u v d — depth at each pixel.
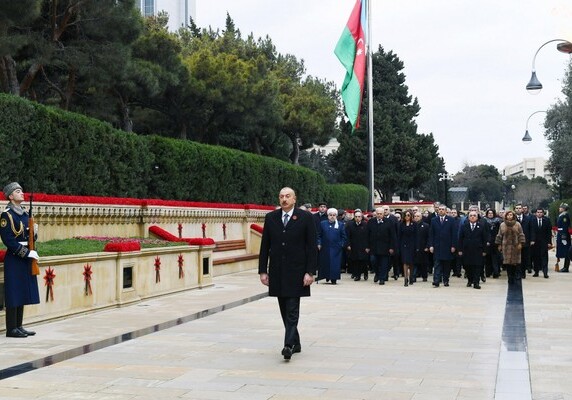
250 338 11.16
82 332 11.77
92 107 29.77
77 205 17.64
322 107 51.78
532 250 23.66
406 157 62.81
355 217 22.44
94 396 7.44
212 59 35.94
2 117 16.34
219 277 23.27
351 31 32.00
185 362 9.24
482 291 18.86
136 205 20.59
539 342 10.71
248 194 31.23
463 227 19.78
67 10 23.59
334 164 65.81
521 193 120.62
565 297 17.19
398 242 21.17
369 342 10.74
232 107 36.56
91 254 14.11
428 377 8.30
